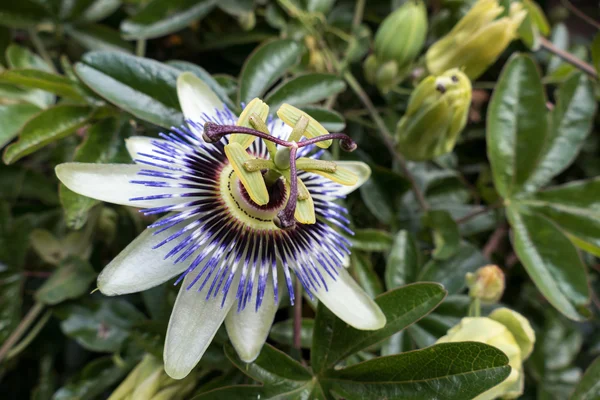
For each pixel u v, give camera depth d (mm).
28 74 210
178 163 187
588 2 378
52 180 247
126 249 175
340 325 193
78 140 242
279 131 202
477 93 292
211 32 274
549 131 250
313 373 193
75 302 234
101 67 208
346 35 274
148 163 182
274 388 188
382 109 274
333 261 189
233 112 217
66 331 229
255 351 176
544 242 234
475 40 243
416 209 255
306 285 184
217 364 204
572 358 266
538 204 242
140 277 172
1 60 253
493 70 299
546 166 246
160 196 180
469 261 234
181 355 169
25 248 235
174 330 171
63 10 251
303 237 191
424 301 188
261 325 179
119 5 260
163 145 189
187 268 176
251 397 186
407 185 244
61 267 233
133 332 205
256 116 182
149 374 204
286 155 185
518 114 242
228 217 185
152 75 211
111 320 233
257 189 178
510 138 242
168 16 244
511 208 242
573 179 312
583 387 213
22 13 247
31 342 253
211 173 190
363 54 267
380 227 251
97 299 235
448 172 270
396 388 182
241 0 250
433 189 269
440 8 288
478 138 292
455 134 236
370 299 186
